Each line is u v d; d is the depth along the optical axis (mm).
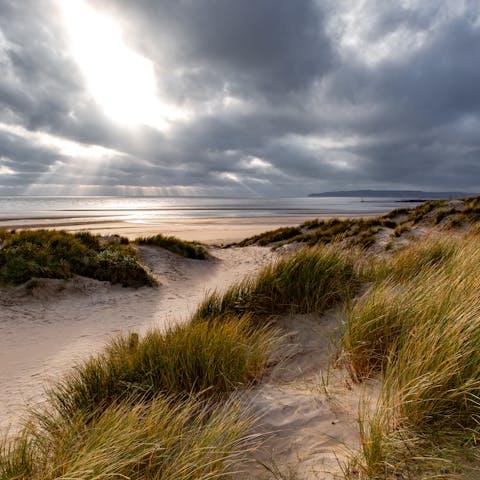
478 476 1500
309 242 14492
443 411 1905
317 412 2299
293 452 1969
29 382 3949
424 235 11969
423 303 2990
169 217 55469
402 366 2217
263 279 4973
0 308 6746
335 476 1696
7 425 2939
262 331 3902
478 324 2299
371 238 11984
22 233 10812
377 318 2889
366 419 2072
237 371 2930
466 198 16266
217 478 1786
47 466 1815
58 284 7891
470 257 4176
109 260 9234
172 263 11875
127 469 1766
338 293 4441
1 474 1784
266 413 2365
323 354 3312
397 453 1685
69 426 2260
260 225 40406
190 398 2514
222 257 14578
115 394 2746
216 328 3672
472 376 1923
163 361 2893
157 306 7652
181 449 1929
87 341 5457
